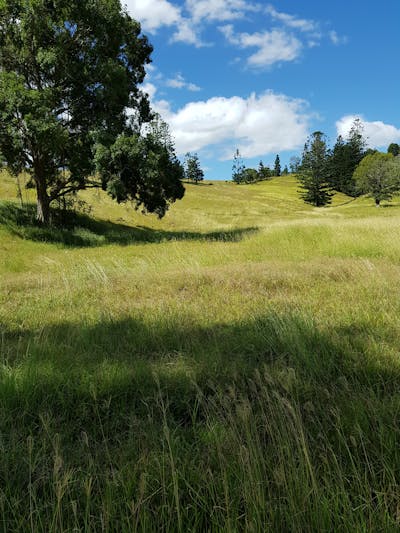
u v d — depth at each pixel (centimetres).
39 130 1844
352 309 504
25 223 2212
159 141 2352
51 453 230
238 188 9181
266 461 211
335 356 368
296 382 296
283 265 921
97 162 2077
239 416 244
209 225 3903
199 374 340
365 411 261
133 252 1644
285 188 10794
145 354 415
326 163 8694
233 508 183
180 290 740
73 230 2478
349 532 169
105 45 2159
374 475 201
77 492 206
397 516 172
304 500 177
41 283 848
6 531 180
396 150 15812
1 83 1908
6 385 316
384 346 378
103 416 293
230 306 582
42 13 1942
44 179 2303
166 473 212
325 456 217
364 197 8056
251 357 389
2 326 528
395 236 1269
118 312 574
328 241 1336
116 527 173
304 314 473
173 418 284
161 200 2455
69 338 452
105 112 2180
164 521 184
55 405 306
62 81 2098
